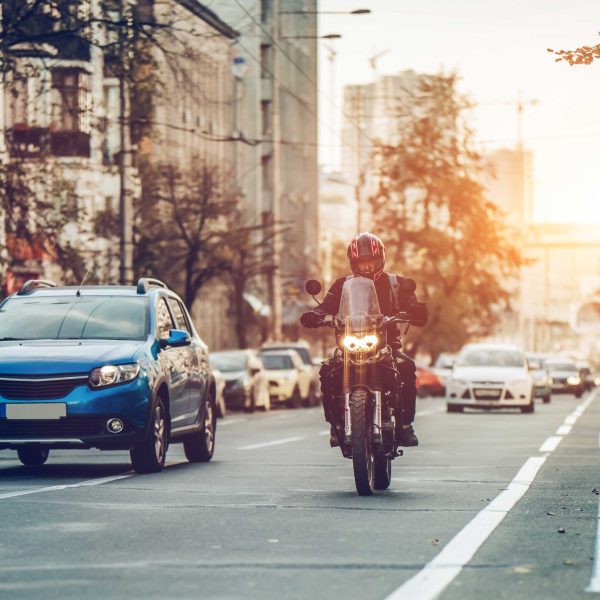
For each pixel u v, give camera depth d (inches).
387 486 860.0
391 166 4234.7
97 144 3075.8
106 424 962.1
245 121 5032.0
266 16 3585.1
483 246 4217.5
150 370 993.5
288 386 3169.3
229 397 2755.9
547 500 783.7
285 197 5531.5
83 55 2861.7
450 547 583.5
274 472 1003.9
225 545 589.9
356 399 804.6
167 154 3848.4
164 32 1934.1
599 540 608.7
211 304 4522.6
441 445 1379.2
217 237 3280.0
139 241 3014.3
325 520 682.2
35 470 1041.5
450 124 4222.4
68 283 2249.0
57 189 2086.6
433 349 5191.9
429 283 4281.5
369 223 4493.1
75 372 965.2
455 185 4185.5
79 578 503.2
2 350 989.8
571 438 1521.9
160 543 596.1
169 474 982.4
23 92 2016.5
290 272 5447.8
